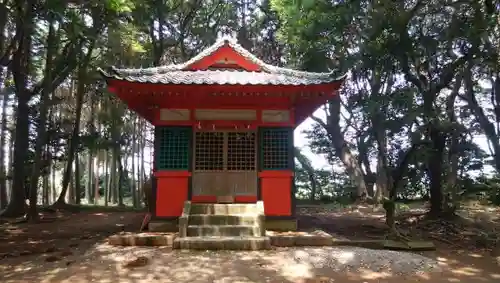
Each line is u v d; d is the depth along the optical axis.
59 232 11.41
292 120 10.68
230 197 10.30
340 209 17.72
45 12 10.48
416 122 12.73
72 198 25.70
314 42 15.34
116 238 8.75
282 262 7.23
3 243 9.61
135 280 6.18
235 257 7.55
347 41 15.17
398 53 12.84
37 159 14.21
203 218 9.30
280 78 10.41
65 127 19.33
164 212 10.14
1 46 10.30
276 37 20.17
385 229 11.05
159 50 19.00
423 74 13.56
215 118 10.58
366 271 6.78
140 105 10.89
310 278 6.36
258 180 10.39
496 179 17.44
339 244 8.82
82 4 11.14
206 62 11.31
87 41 15.31
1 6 10.06
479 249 8.84
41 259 7.57
